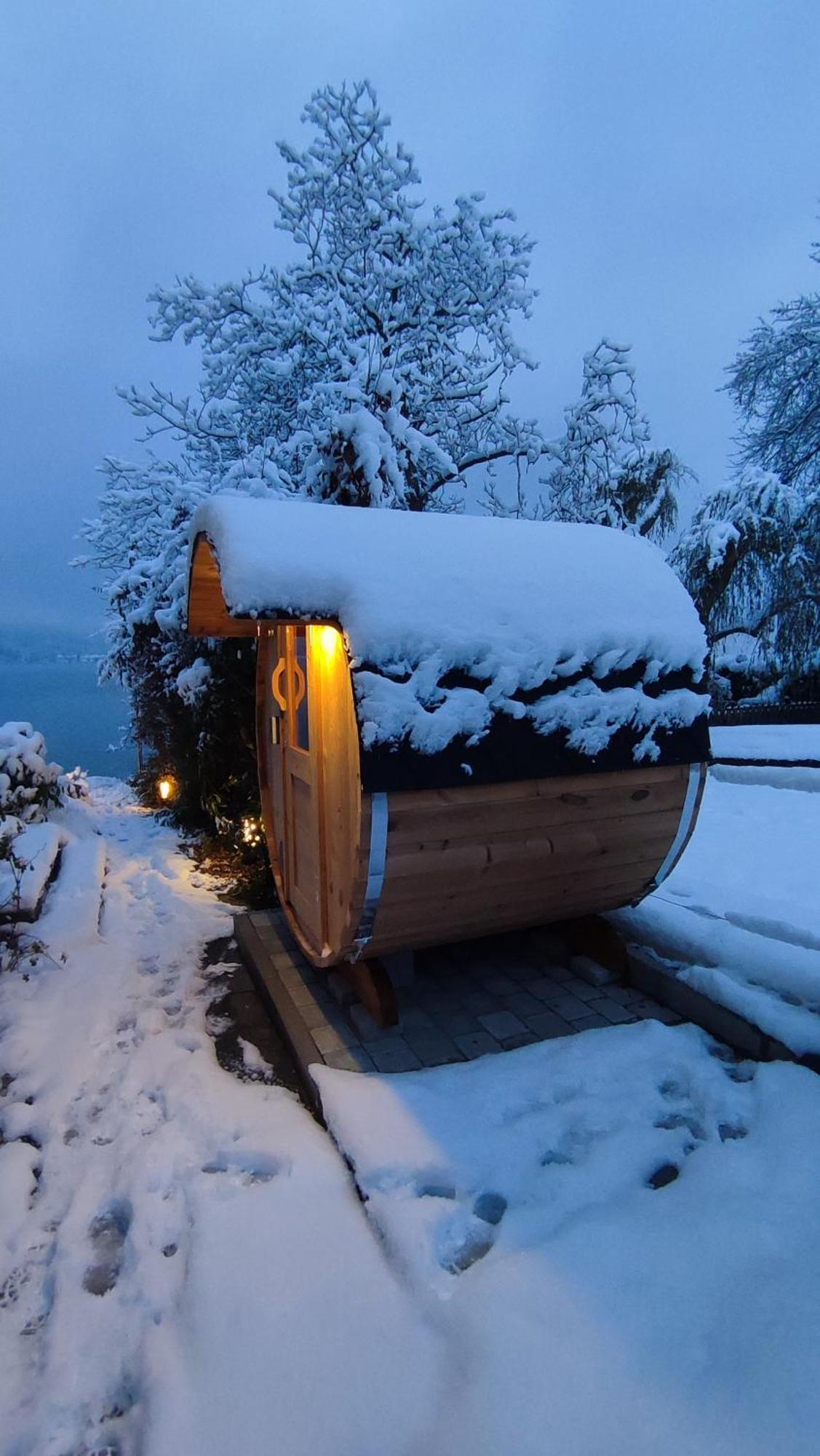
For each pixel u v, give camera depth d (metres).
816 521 12.62
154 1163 2.21
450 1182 2.03
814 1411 1.38
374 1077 2.47
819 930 3.33
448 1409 1.44
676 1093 2.40
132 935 4.21
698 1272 1.68
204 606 3.38
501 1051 2.69
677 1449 1.33
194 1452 1.41
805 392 14.27
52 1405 1.58
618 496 10.41
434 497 9.34
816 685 13.17
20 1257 2.00
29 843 5.03
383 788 2.26
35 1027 3.14
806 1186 1.91
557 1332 1.55
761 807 6.70
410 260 9.00
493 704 2.46
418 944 2.89
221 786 6.06
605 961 3.24
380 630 2.32
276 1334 1.62
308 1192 2.04
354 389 7.35
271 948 3.62
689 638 2.86
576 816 2.70
